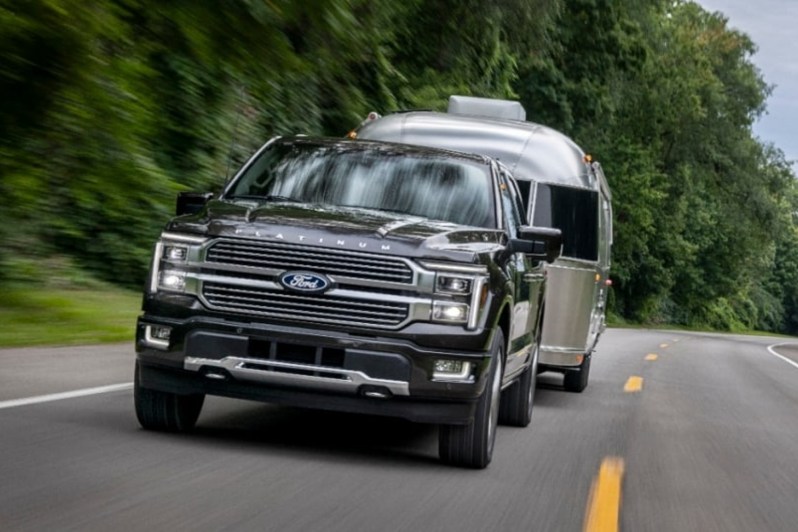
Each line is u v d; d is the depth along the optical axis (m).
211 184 21.56
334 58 10.36
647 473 8.30
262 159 8.77
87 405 8.55
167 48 10.19
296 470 6.88
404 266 7.07
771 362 30.00
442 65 30.41
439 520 5.93
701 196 74.38
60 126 12.02
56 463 6.35
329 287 7.03
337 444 8.05
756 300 118.31
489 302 7.26
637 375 19.22
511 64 35.22
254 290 7.08
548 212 13.12
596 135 52.03
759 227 73.12
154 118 13.34
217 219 7.30
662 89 58.00
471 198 8.48
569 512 6.53
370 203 8.28
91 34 10.09
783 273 127.44
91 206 18.75
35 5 9.76
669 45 59.69
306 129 25.09
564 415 11.90
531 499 6.79
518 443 9.34
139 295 18.94
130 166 14.98
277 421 8.88
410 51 29.55
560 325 13.29
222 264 7.12
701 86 65.25
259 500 5.94
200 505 5.68
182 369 7.15
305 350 7.00
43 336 12.73
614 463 8.59
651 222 59.94
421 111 14.16
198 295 7.14
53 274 17.94
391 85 28.27
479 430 7.46
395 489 6.62
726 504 7.34
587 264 13.29
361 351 6.96
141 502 5.62
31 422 7.59
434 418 7.13
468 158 8.91
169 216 20.20
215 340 7.05
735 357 30.84
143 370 7.35
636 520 6.51
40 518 5.12
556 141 13.49
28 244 18.05
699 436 10.87
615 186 58.03
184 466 6.64
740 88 69.00
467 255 7.22
